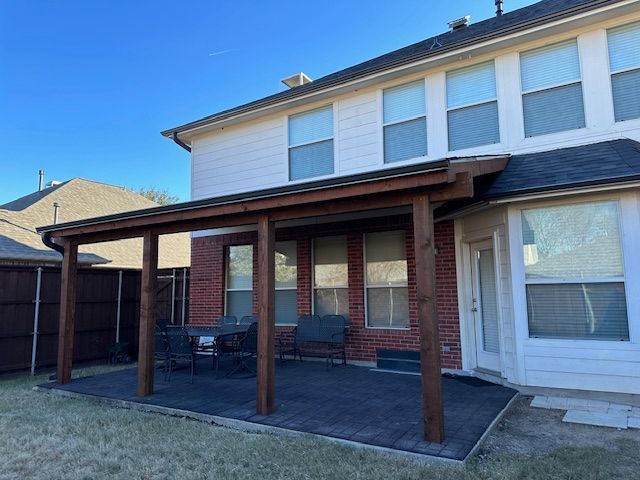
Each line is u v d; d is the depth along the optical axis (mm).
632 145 5633
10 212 13297
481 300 6754
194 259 10086
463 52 7055
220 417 4887
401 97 7867
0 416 5301
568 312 5539
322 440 4168
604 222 5406
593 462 3662
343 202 4812
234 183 9766
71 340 7172
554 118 6508
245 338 7242
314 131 8828
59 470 3730
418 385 6246
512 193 5484
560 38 6523
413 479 3355
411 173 4117
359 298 7938
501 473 3443
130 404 5648
